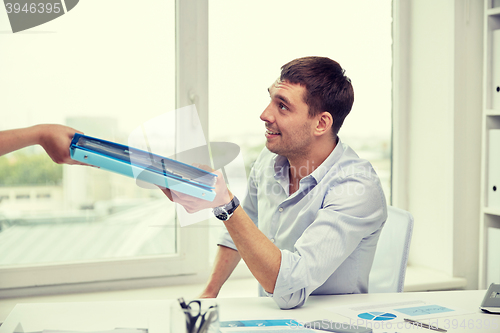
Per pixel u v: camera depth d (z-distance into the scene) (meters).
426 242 2.05
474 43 1.89
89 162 0.80
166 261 1.79
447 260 1.94
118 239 1.77
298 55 1.95
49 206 1.69
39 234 1.68
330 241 0.99
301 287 0.94
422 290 1.83
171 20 1.79
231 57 1.86
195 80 1.80
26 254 1.67
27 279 1.62
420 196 2.07
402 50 2.09
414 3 2.07
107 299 1.60
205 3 1.79
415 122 2.09
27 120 1.65
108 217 1.76
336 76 1.10
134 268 1.75
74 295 1.65
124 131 1.76
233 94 1.87
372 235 1.12
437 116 1.97
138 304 0.99
